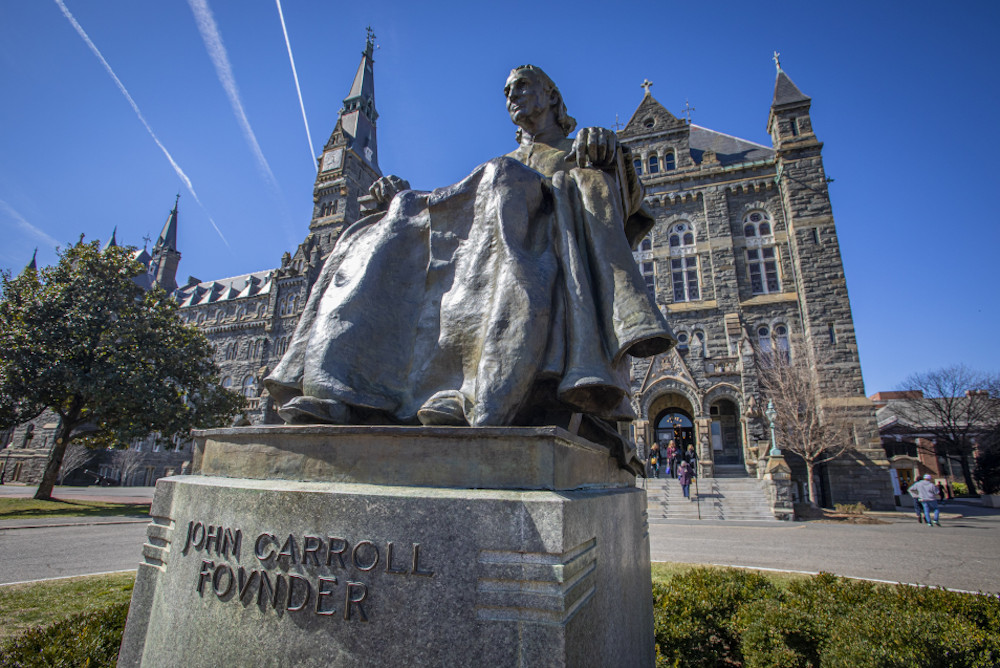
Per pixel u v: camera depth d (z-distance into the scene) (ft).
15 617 19.02
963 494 154.20
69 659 10.77
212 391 93.20
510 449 5.96
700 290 112.37
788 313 106.52
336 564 5.56
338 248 10.34
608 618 6.49
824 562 33.96
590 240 8.82
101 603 21.12
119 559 33.86
